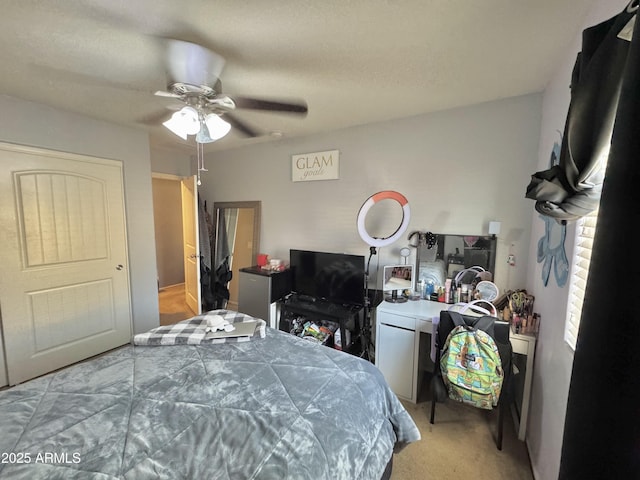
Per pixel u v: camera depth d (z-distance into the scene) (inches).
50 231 95.9
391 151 104.4
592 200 35.1
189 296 162.4
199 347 63.1
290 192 131.0
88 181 103.7
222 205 154.8
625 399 20.8
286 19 50.2
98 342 109.3
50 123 93.5
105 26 52.1
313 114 98.3
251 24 51.6
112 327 113.0
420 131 98.7
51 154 94.3
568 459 25.3
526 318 73.2
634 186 20.3
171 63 63.5
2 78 73.2
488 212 90.5
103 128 106.3
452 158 94.3
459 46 58.6
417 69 68.1
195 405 44.5
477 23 51.4
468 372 67.0
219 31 53.5
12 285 89.3
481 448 69.4
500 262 89.7
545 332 64.1
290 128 114.2
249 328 70.6
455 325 71.0
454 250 95.5
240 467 34.8
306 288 116.2
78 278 103.2
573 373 25.3
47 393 46.9
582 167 32.7
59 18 49.6
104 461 34.8
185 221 160.9
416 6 47.1
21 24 51.2
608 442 21.8
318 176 121.0
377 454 44.1
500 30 53.4
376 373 57.2
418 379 87.8
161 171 154.0
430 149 97.6
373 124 107.0
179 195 209.8
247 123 107.5
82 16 49.2
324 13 48.7
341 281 106.0
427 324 81.5
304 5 46.8
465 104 89.8
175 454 36.2
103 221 108.4
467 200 93.1
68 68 67.4
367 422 45.7
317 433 39.9
